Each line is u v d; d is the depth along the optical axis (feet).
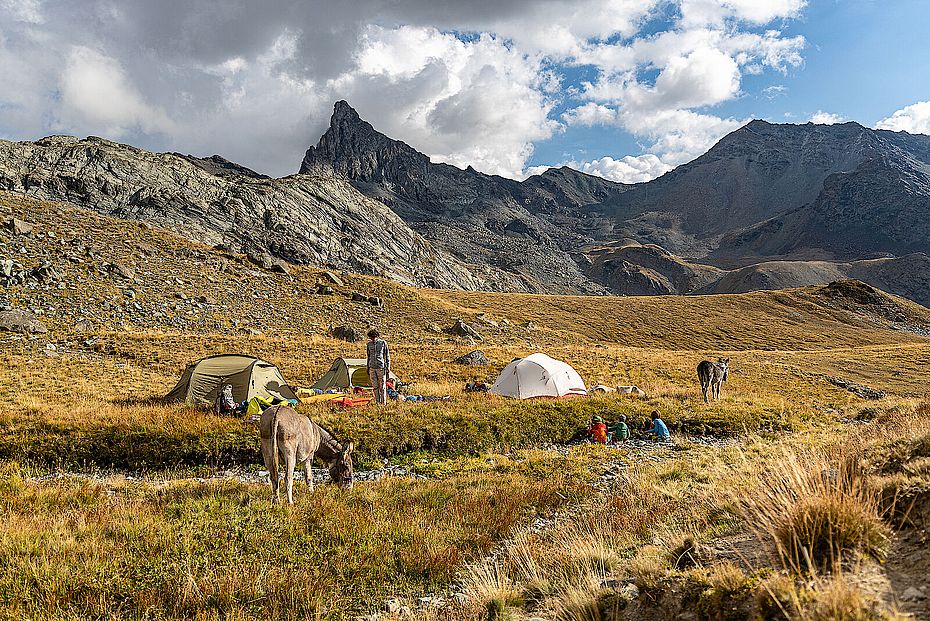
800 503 16.69
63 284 175.63
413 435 56.13
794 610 12.66
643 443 62.28
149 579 21.33
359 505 33.01
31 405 62.64
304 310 222.07
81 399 71.82
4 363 96.22
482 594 19.48
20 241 206.39
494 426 61.62
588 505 32.94
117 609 19.21
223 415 59.57
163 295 194.18
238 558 23.38
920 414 46.01
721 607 13.99
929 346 248.93
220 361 72.64
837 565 14.17
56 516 29.55
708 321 349.20
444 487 39.14
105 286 184.96
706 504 26.43
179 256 248.93
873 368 182.29
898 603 12.46
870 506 16.43
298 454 36.01
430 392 82.58
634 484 37.11
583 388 86.69
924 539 14.79
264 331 180.45
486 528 29.43
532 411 67.05
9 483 36.83
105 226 261.03
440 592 22.18
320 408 61.82
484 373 119.65
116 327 151.23
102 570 21.66
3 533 24.84
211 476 46.44
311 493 35.63
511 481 41.39
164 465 48.49
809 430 67.46
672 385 115.34
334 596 20.93
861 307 415.64
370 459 52.26
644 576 16.84
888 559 14.53
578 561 20.79
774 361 178.50
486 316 278.87
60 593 19.97
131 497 35.01
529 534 27.32
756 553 17.12
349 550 25.09
